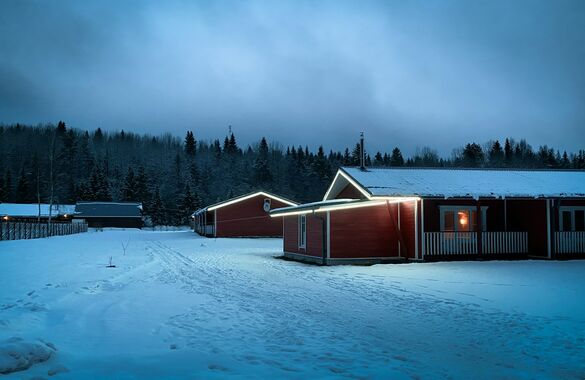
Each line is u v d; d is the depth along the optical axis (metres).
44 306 9.10
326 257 19.67
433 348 6.64
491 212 21.25
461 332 7.59
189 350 6.41
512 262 18.80
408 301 10.46
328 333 7.51
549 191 20.33
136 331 7.53
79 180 113.12
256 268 18.00
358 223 20.12
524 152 113.75
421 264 18.36
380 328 7.88
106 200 100.44
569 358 6.18
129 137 158.25
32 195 100.94
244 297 11.09
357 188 20.61
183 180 114.25
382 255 20.22
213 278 14.84
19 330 7.17
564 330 7.68
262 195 46.47
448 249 19.58
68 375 5.20
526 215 20.97
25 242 32.94
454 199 20.38
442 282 13.38
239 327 7.92
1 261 18.28
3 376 5.05
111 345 6.63
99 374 5.25
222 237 45.31
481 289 12.02
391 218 20.23
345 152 124.69
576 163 96.62
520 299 10.55
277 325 8.08
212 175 121.00
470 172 23.22
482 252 20.02
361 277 14.85
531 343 6.91
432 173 22.53
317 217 20.36
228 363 5.79
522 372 5.59
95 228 75.19
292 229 23.97
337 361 5.97
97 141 150.38
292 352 6.38
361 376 5.38
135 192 102.19
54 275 14.12
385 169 22.84
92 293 11.20
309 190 113.31
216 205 45.22
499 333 7.52
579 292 11.44
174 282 13.79
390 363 5.90
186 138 145.12
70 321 8.07
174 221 93.38
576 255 20.23
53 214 78.44
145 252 25.77
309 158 122.06
